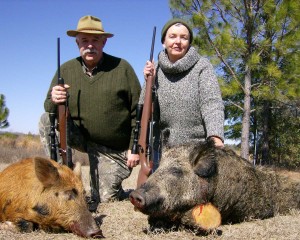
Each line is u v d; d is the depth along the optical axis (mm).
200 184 1383
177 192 1341
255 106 5980
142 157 1717
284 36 4754
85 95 1979
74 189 1330
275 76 4738
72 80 2000
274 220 1597
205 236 1325
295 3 4520
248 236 1324
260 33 4965
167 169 1366
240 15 4930
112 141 2029
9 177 1424
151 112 1758
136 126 1793
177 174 1359
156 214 1325
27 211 1336
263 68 4938
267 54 5020
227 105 5898
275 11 4699
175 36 1770
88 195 2188
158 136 1964
